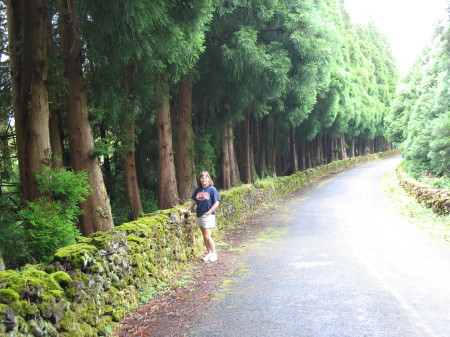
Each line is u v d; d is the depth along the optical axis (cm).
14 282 367
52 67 724
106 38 689
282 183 2367
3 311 332
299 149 3744
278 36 1448
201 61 1290
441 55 2030
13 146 967
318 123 3023
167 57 818
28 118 654
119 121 1050
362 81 4819
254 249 985
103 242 545
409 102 3161
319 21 1579
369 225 1278
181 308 569
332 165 4169
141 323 514
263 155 2488
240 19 1325
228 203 1372
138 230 684
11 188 920
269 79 1301
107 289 526
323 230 1226
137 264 629
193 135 1445
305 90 1658
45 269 459
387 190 2453
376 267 748
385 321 489
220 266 826
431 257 809
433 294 582
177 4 775
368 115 4816
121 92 880
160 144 1223
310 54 1455
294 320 503
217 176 2038
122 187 1614
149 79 950
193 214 989
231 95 1433
